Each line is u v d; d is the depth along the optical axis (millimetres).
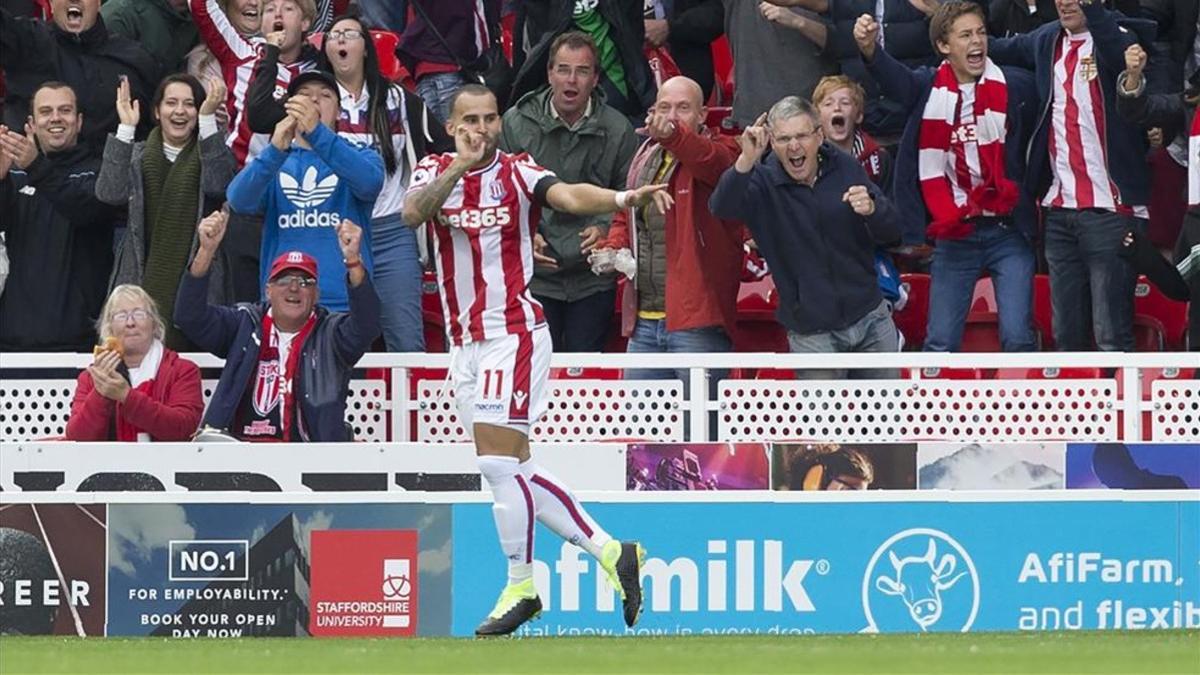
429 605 26281
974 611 26688
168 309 30938
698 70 36812
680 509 26562
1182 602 26922
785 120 29750
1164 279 31828
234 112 34469
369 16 38406
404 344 31203
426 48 35406
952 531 26688
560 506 24641
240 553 26328
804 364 29422
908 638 23312
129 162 31203
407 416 30188
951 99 32125
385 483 27891
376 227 31109
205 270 28859
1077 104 32469
